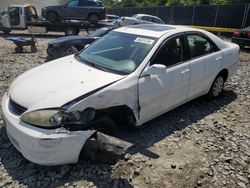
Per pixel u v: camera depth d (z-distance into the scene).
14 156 3.55
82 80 3.59
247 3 24.17
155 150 3.90
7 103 3.54
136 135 4.25
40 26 19.41
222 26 24.16
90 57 4.37
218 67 5.45
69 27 19.42
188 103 5.75
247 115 5.41
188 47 4.74
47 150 3.01
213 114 5.32
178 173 3.45
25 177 3.20
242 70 9.21
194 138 4.33
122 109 3.78
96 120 3.43
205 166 3.62
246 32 13.79
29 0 55.66
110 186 3.11
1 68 8.32
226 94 6.54
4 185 3.06
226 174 3.50
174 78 4.36
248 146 4.22
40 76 3.79
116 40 4.55
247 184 3.36
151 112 4.18
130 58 4.09
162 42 4.25
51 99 3.19
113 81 3.61
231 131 4.65
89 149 3.22
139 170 3.41
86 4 19.52
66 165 3.35
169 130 4.50
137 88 3.79
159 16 31.52
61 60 4.52
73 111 3.14
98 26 19.83
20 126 3.11
